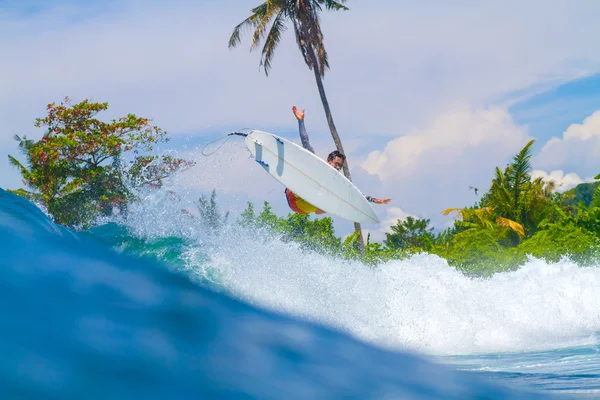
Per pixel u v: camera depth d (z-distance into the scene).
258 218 49.72
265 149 17.83
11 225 6.61
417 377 6.41
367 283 18.75
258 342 5.98
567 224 51.72
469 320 17.28
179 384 4.31
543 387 7.65
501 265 43.59
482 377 7.97
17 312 4.55
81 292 5.46
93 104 61.50
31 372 3.77
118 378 4.10
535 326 17.69
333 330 8.43
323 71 51.59
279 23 52.59
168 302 6.22
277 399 4.53
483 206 82.19
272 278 17.44
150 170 58.59
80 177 59.25
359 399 4.97
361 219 17.80
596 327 18.11
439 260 21.31
